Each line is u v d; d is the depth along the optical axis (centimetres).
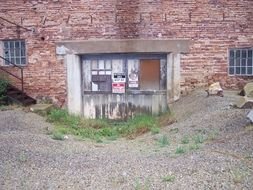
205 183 571
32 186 609
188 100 1415
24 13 1493
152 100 1529
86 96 1547
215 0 1458
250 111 984
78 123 1354
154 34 1479
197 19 1466
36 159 754
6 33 1508
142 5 1470
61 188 598
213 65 1484
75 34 1491
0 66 1513
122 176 630
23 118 1237
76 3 1477
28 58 1508
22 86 1515
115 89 1533
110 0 1471
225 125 980
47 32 1494
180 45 1473
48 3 1482
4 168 691
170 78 1498
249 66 1491
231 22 1467
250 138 800
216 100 1273
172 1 1462
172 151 823
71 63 1502
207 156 703
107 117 1533
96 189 585
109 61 1528
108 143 1041
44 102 1516
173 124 1205
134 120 1446
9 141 893
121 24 1480
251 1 1460
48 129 1158
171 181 591
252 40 1474
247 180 574
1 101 1411
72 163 732
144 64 1523
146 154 814
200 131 995
